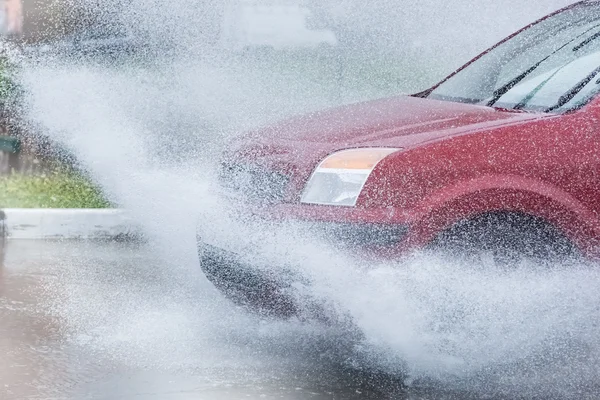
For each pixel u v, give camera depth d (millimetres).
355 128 11203
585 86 11602
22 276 14930
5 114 23781
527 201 10508
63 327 12188
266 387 10117
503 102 12188
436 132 10727
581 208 10680
